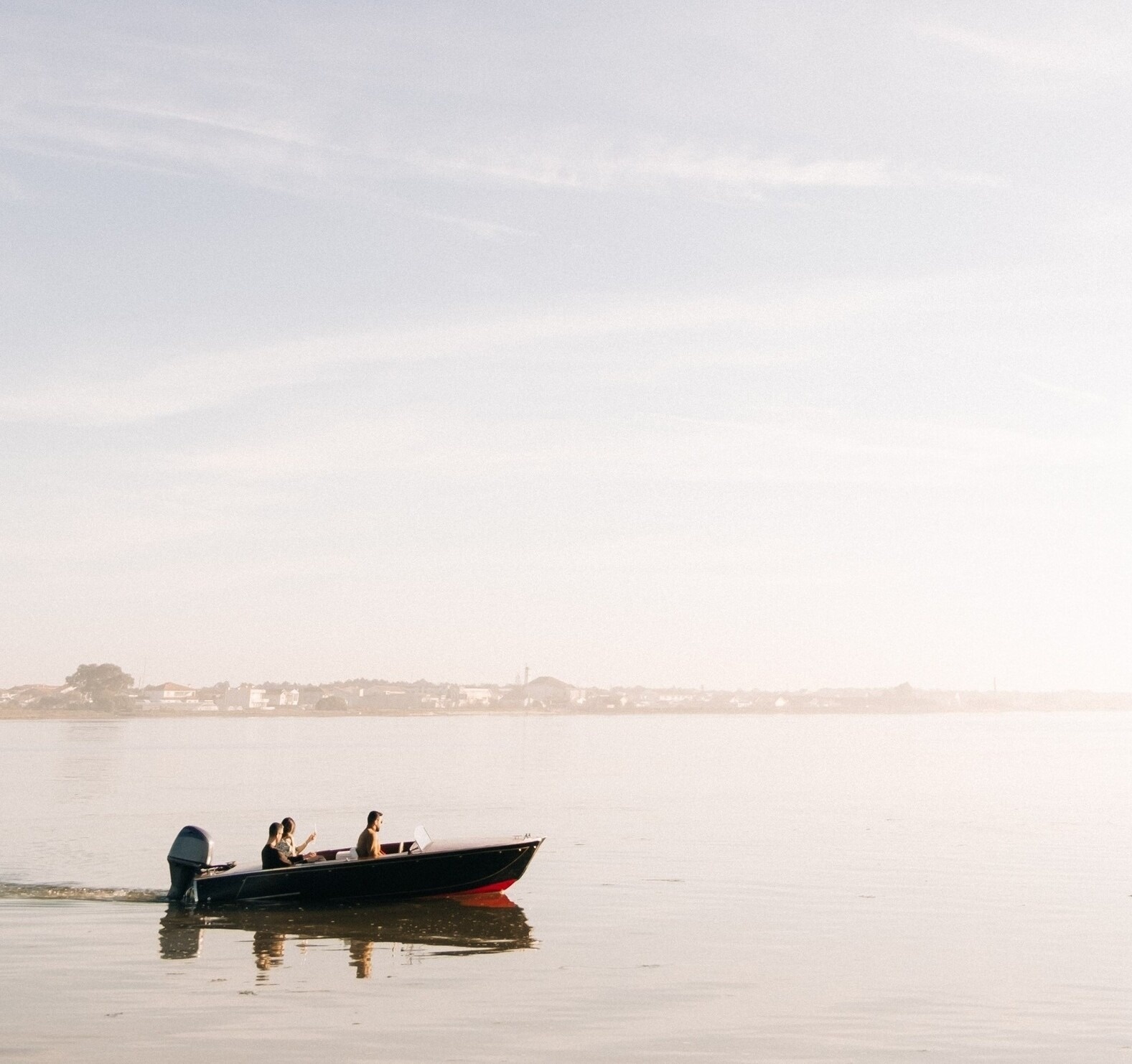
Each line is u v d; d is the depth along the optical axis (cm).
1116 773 8056
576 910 2536
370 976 1906
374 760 9500
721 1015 1681
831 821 4547
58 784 6456
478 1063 1455
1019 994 1816
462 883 2638
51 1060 1448
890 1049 1534
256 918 2427
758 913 2511
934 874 3078
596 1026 1622
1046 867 3244
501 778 7250
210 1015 1661
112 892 2734
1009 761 9938
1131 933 2291
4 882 2903
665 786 6619
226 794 5772
